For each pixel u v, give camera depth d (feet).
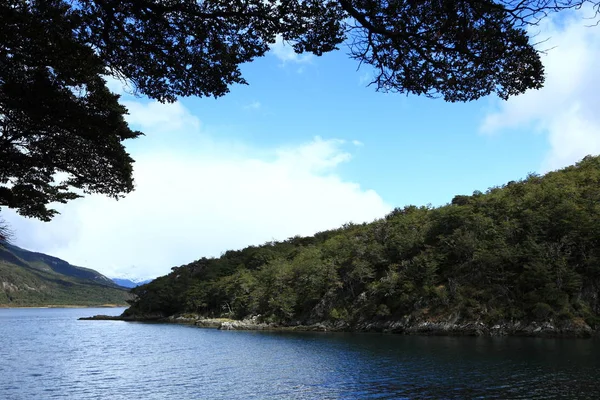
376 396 97.40
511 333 238.07
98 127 49.06
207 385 115.75
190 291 534.37
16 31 34.78
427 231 339.57
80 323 461.37
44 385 118.42
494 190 377.50
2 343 241.76
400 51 25.99
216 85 33.22
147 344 234.38
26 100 42.75
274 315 375.66
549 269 248.11
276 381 119.34
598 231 247.50
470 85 26.76
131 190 60.70
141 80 34.50
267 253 557.33
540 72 25.16
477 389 100.07
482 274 278.05
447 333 255.09
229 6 27.55
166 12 28.73
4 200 54.65
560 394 92.53
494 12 22.67
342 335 275.59
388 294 304.50
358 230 461.37
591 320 225.15
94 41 32.76
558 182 327.06
